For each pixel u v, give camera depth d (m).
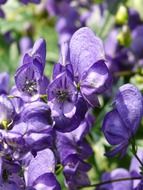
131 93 0.26
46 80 0.26
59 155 0.28
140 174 0.29
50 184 0.25
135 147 0.27
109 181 0.29
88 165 0.29
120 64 0.44
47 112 0.24
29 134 0.24
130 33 0.45
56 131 0.26
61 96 0.25
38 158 0.25
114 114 0.26
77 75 0.25
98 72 0.25
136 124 0.26
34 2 0.37
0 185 0.24
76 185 0.29
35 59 0.25
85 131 0.29
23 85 0.25
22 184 0.25
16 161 0.24
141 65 0.45
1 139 0.24
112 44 0.45
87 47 0.25
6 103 0.24
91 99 0.25
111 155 0.27
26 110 0.24
